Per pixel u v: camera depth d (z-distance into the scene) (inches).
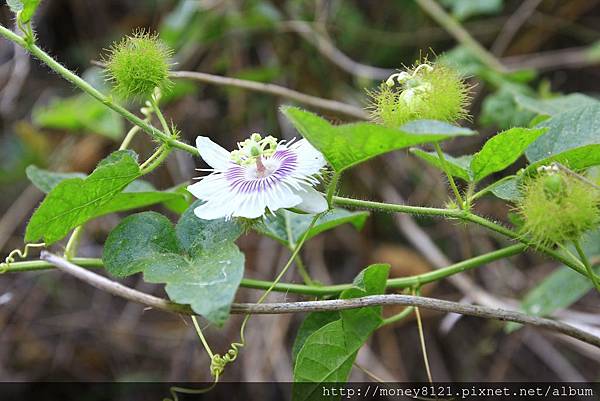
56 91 38.0
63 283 35.6
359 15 36.9
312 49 35.5
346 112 29.4
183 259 22.8
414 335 34.0
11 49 36.6
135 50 23.6
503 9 37.4
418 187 33.9
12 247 34.3
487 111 29.7
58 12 38.2
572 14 36.4
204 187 23.1
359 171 34.4
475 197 23.4
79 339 34.9
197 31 34.0
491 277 32.5
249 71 33.6
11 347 34.2
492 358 33.2
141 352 34.7
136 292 23.0
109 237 23.2
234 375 32.4
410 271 32.9
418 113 22.6
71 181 22.6
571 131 24.0
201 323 33.0
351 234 34.4
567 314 28.6
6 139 36.9
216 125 36.2
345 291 23.7
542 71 36.9
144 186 26.0
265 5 34.4
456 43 36.9
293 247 25.4
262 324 31.8
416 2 36.5
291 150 23.4
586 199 22.4
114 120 31.6
